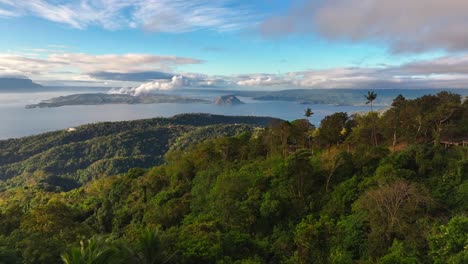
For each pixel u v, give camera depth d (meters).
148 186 69.00
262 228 42.03
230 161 67.06
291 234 38.28
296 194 45.62
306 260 27.16
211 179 57.25
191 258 25.61
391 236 29.69
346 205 39.88
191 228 31.31
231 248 29.83
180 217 49.59
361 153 47.69
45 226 35.00
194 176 66.69
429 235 24.70
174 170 69.88
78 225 38.84
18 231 26.56
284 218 42.09
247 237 32.66
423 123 51.59
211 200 48.00
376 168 43.44
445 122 52.75
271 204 41.66
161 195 60.66
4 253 20.48
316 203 43.06
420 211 31.84
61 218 37.62
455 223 21.44
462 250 19.72
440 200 34.44
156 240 22.16
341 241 31.30
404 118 54.31
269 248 33.78
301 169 45.56
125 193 72.38
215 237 28.67
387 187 32.66
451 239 20.86
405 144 54.56
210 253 26.00
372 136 57.91
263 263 29.42
